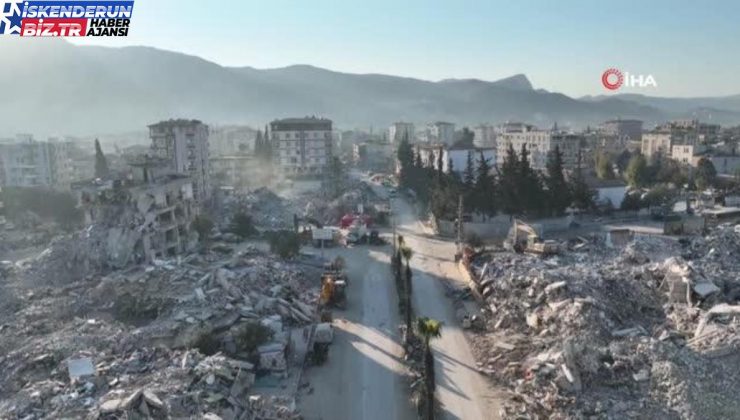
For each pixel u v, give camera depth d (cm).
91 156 17138
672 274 5053
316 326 4778
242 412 3394
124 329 4675
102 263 6669
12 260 8031
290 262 7181
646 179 12662
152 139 11181
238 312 4972
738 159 14362
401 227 10062
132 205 6888
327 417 3681
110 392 3272
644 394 3444
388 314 5541
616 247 7262
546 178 9356
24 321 4903
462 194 9006
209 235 8519
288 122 16725
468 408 3694
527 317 4856
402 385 4094
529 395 3691
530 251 7019
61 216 10212
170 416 2984
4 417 3077
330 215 10619
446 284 6381
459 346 4672
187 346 4219
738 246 6438
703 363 3609
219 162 16462
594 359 3816
